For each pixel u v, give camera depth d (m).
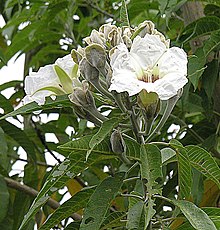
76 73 0.77
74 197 0.79
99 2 1.50
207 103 1.04
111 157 0.76
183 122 1.11
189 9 1.12
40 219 1.23
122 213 0.79
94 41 0.74
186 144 1.12
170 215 1.05
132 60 0.71
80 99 0.75
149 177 0.67
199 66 0.90
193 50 1.09
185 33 1.03
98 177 1.23
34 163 1.17
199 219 0.66
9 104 1.13
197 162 0.75
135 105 0.74
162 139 1.17
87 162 0.75
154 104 0.71
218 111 1.08
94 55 0.73
